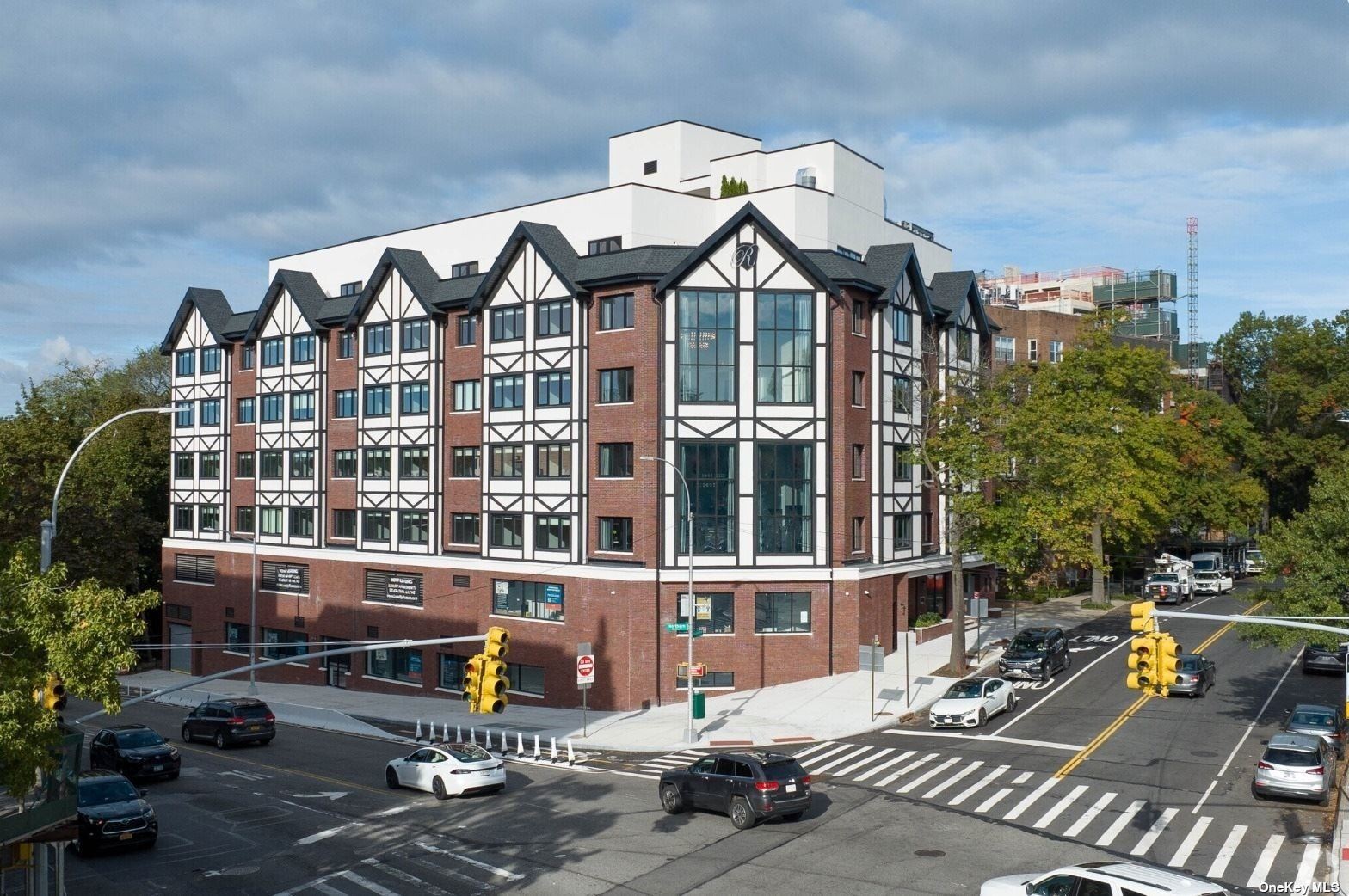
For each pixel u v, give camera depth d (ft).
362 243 222.69
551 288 172.55
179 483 252.83
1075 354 227.81
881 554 174.70
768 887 75.10
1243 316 295.69
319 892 78.54
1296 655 171.63
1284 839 84.74
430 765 108.37
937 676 159.74
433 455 192.75
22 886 83.10
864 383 174.81
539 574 172.24
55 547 168.55
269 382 228.63
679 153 209.67
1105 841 84.64
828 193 187.52
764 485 162.61
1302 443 272.92
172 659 251.60
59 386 323.57
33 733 59.62
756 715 143.64
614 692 161.17
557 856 85.15
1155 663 86.58
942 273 211.61
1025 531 156.46
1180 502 254.68
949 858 80.84
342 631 209.15
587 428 168.04
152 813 91.66
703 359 162.20
